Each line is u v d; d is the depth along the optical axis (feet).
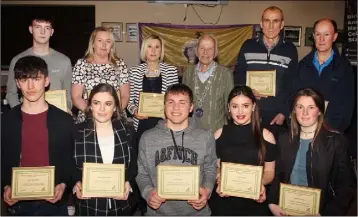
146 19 20.62
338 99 9.58
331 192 7.36
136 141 8.02
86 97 9.69
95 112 7.23
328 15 20.54
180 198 7.13
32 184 7.11
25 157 7.24
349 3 15.81
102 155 7.25
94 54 9.89
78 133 7.32
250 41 10.98
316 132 7.34
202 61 10.40
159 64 11.00
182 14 20.66
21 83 7.05
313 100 7.23
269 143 7.81
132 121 10.99
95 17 20.48
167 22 20.68
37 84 7.08
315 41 9.65
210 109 10.37
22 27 20.27
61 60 10.27
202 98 10.43
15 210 7.61
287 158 7.50
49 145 7.27
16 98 9.86
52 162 7.34
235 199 7.78
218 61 20.62
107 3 20.40
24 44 20.35
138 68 10.94
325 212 7.37
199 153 7.41
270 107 10.62
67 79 10.38
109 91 7.30
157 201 7.13
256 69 10.73
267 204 7.85
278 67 10.55
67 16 20.40
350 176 7.25
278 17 10.26
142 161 7.54
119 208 7.47
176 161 7.36
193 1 20.29
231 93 7.93
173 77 10.95
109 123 7.46
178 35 20.53
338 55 9.82
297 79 10.12
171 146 7.41
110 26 20.53
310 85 9.86
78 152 7.27
